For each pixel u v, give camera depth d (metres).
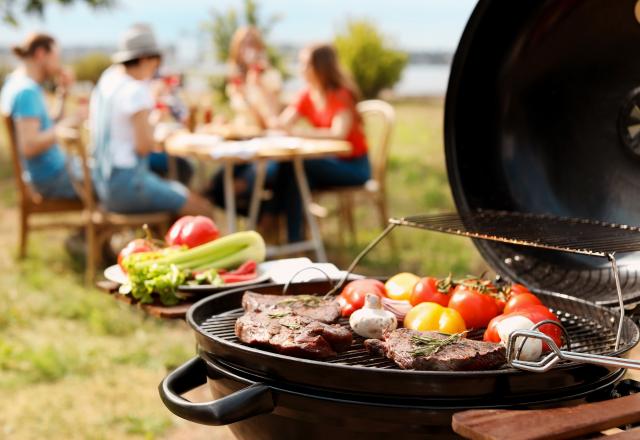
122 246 6.66
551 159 2.19
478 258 6.94
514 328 1.74
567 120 2.14
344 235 7.66
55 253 6.95
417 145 13.58
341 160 6.36
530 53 2.14
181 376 1.75
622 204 2.04
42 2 10.95
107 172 5.64
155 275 2.27
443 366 1.57
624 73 1.99
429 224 2.10
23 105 5.98
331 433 1.56
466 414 1.38
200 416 1.55
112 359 4.68
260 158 5.45
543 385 1.51
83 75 17.72
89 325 5.30
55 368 4.50
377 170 6.61
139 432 3.78
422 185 10.39
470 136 2.27
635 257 2.00
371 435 1.52
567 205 2.16
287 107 7.02
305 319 1.78
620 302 1.65
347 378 1.51
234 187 6.32
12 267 6.48
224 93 12.42
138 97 5.52
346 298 2.09
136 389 4.28
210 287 2.30
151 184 5.67
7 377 4.42
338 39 17.72
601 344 1.84
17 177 6.39
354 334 1.92
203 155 5.45
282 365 1.57
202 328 1.94
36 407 4.04
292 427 1.61
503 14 2.07
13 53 6.05
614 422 1.37
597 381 1.59
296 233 6.32
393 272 6.46
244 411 1.56
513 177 2.26
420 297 2.05
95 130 5.76
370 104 6.70
